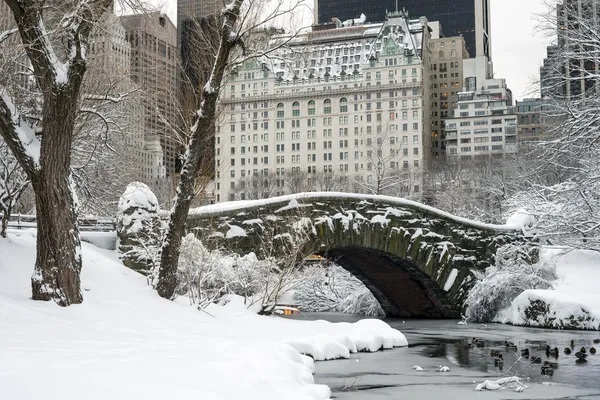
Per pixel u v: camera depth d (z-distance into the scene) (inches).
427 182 3801.7
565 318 1114.1
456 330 1095.0
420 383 578.6
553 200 1305.4
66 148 600.7
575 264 1390.3
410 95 5753.0
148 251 813.9
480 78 7091.5
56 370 320.8
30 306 552.4
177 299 770.2
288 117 6028.5
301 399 354.0
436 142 7126.0
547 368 647.1
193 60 863.1
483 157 4990.2
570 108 1147.9
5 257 708.0
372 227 1151.0
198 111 754.2
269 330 693.3
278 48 791.7
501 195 2255.2
